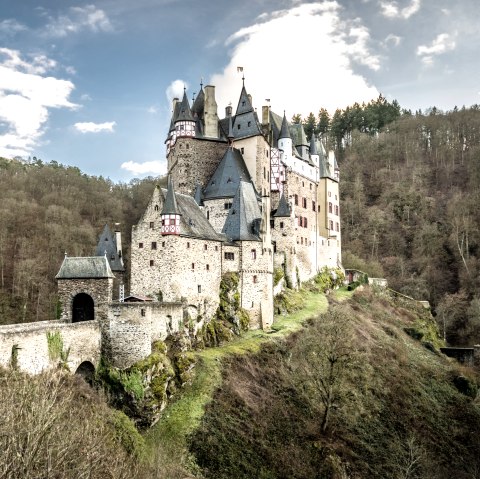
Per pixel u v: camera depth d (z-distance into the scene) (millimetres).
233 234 67812
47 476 20234
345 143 184875
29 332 36594
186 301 57375
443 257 118188
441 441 57000
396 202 139375
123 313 46531
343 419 53062
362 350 67688
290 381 55062
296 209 90688
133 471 31391
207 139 83062
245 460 42188
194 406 45562
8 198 117000
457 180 149875
